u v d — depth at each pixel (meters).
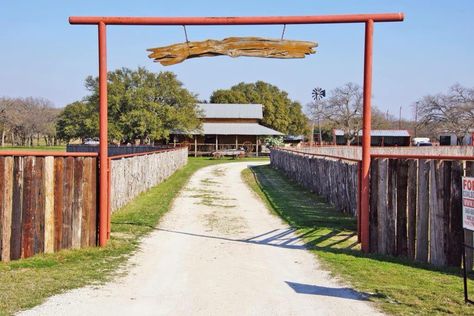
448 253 8.06
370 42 9.11
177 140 64.69
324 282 7.16
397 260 8.59
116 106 51.69
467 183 6.25
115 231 10.82
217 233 11.22
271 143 65.56
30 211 8.64
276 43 9.33
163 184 22.97
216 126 66.56
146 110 53.09
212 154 58.31
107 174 9.50
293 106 90.75
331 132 86.75
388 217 9.07
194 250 9.39
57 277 7.17
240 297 6.39
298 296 6.46
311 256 8.90
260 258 8.77
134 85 55.16
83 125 52.34
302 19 9.09
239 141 66.88
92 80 53.19
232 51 9.39
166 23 9.18
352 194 13.28
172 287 6.83
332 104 79.94
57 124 75.88
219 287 6.87
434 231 8.26
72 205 9.10
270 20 9.11
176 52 9.48
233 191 20.62
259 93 88.00
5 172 8.49
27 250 8.59
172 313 5.73
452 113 68.69
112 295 6.37
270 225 12.36
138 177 17.61
